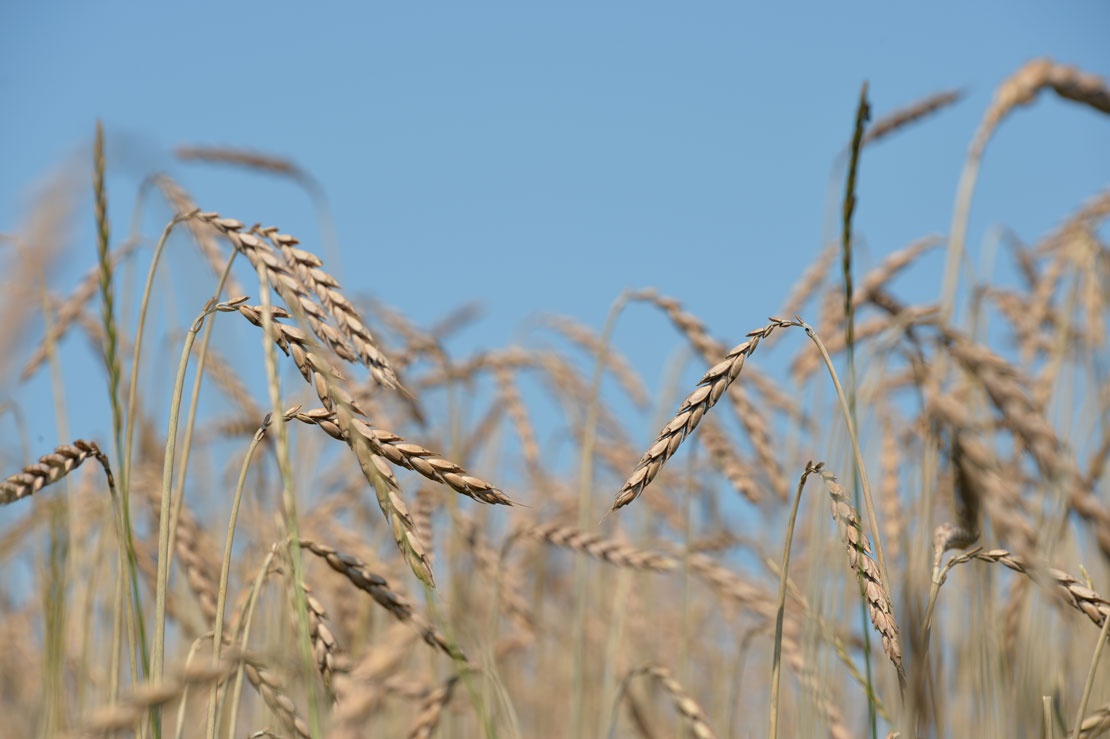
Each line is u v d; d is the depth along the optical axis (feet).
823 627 13.93
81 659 14.01
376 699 6.61
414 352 20.93
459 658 9.20
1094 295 18.10
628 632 22.72
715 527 22.80
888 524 14.66
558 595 25.13
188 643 14.83
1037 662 13.12
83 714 13.23
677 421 8.40
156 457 17.72
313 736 7.97
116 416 10.57
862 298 17.76
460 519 17.44
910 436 16.35
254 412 19.08
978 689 13.02
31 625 20.22
